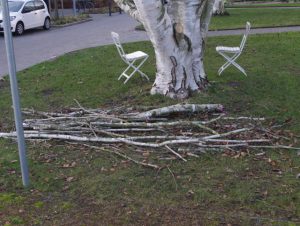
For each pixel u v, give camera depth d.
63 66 12.16
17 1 22.69
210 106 7.41
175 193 5.05
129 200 4.93
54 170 5.73
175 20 7.93
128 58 9.64
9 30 4.84
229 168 5.61
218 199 4.88
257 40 15.41
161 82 8.25
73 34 21.33
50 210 4.76
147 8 7.15
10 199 5.00
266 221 4.42
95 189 5.19
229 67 10.94
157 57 8.14
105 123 6.83
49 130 6.82
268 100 8.17
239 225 4.36
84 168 5.74
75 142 6.49
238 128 6.77
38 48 16.83
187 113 7.30
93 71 11.17
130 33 20.25
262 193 4.99
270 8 32.81
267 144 6.25
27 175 5.31
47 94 9.41
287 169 5.59
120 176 5.46
